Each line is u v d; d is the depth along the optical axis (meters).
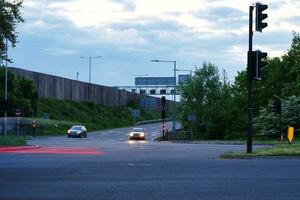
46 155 30.58
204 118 88.62
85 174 18.91
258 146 44.72
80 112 121.25
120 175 18.55
